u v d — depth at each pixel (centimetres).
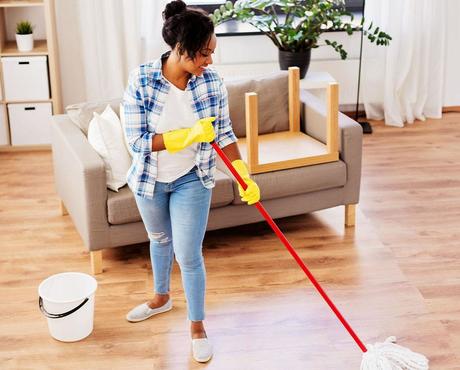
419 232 387
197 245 279
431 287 338
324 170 370
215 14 457
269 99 400
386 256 365
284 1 454
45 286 310
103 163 335
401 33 522
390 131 527
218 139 274
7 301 330
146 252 370
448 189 435
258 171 359
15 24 503
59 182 390
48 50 476
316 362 290
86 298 298
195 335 295
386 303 327
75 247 376
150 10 490
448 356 292
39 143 498
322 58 532
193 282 285
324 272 351
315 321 315
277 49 524
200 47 241
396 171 460
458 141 507
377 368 270
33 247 376
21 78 481
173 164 268
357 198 386
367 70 535
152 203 278
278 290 337
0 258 365
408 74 535
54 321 299
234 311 322
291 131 405
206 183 271
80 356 295
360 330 308
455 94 562
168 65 255
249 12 466
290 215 376
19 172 464
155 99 257
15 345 301
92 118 369
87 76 503
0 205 420
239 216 365
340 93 543
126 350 298
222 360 292
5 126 492
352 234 385
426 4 517
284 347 299
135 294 336
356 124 375
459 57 550
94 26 491
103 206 338
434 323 312
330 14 463
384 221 399
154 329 311
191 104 260
